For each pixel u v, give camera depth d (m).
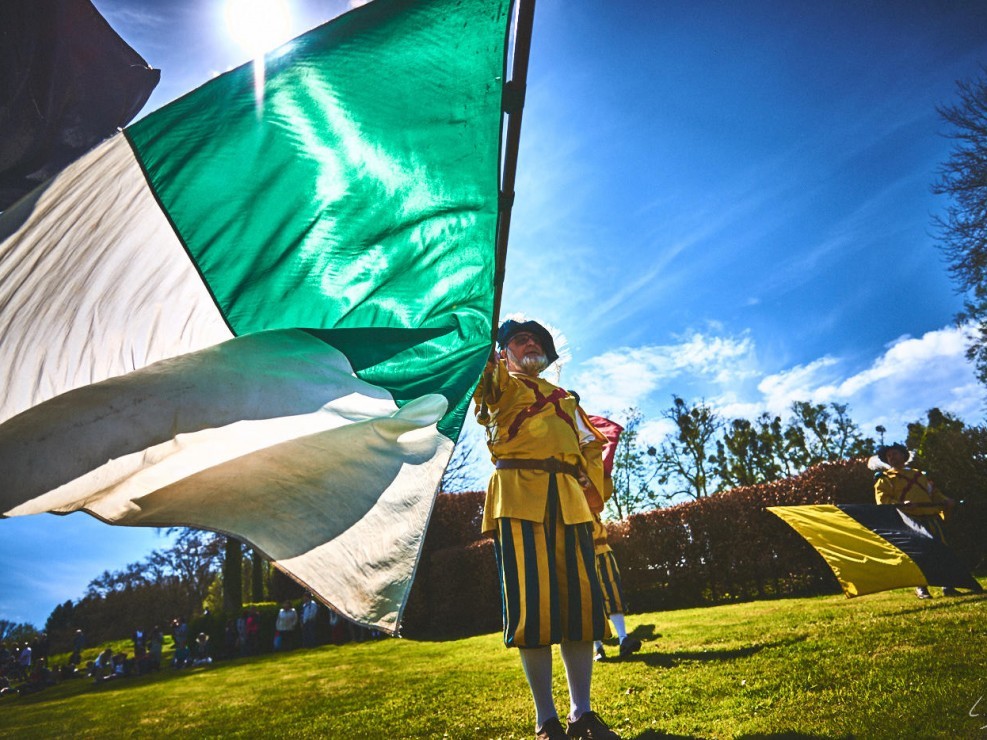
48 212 1.80
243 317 2.09
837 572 5.14
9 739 5.66
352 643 13.95
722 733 2.22
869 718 2.07
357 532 1.83
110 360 1.92
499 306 2.29
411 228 2.15
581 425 2.79
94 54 2.89
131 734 4.84
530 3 1.83
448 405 2.17
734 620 6.07
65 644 41.69
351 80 1.99
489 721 3.13
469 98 2.02
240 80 1.95
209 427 1.67
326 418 1.89
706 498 11.20
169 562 34.28
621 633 4.84
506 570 2.29
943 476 11.55
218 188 1.99
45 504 1.52
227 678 9.74
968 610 4.16
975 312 20.72
